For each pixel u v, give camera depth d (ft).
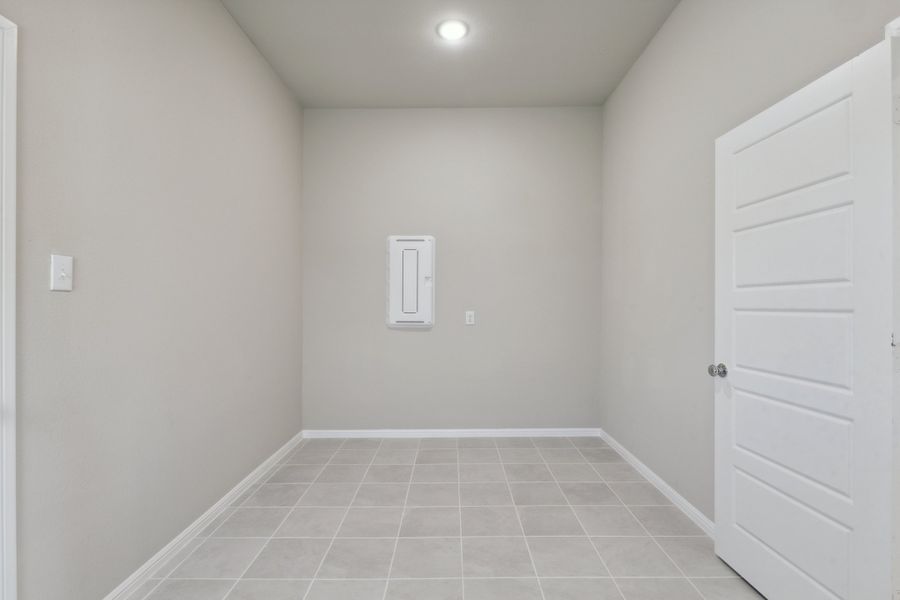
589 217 12.46
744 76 6.28
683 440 7.94
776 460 5.36
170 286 6.49
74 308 4.83
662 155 8.70
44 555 4.49
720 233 6.36
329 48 9.53
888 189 4.03
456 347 12.45
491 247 12.45
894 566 4.01
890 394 4.02
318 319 12.43
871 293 4.19
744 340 5.91
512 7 8.25
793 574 5.09
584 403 12.46
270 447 10.16
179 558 6.52
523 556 6.58
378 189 12.44
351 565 6.36
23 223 4.24
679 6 8.05
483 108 12.45
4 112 4.01
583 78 10.87
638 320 9.89
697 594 5.72
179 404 6.72
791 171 5.09
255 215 9.37
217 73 7.83
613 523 7.57
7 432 4.07
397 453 11.12
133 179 5.73
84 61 4.94
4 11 4.04
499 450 11.32
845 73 4.43
